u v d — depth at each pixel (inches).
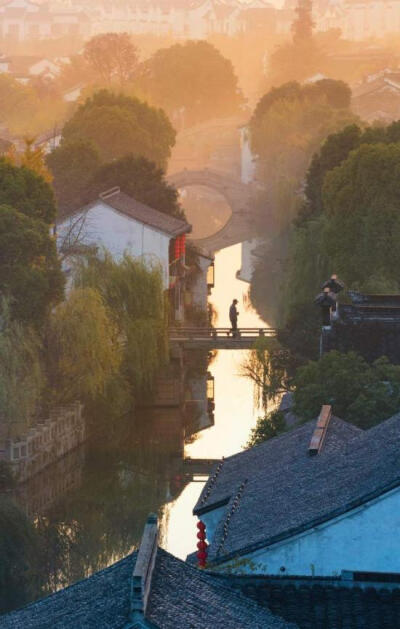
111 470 3248.0
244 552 1269.7
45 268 3314.5
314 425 1711.4
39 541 2532.0
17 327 2982.3
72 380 3326.8
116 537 2696.9
